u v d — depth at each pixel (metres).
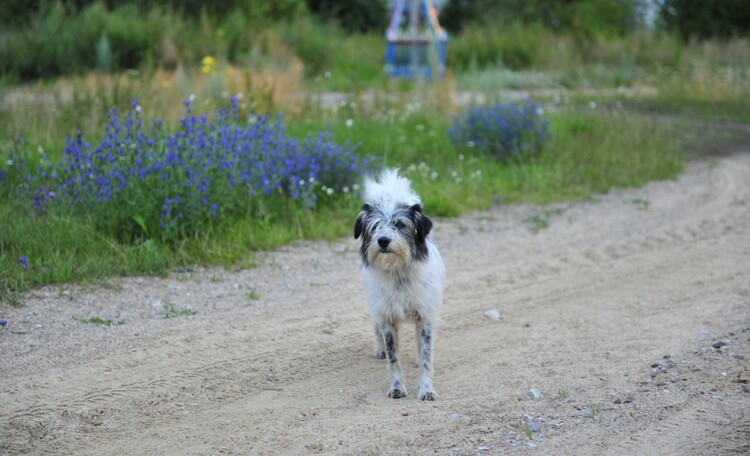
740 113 24.38
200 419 6.21
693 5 41.91
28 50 26.84
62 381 6.64
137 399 6.45
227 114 13.01
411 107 19.44
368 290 6.90
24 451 5.63
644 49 34.75
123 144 10.97
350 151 13.59
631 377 6.83
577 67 31.58
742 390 6.29
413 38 29.86
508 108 17.27
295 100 18.69
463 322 8.52
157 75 20.23
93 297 8.59
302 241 11.23
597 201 14.48
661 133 19.98
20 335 7.49
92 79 19.86
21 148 12.62
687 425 5.80
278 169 12.16
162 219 10.14
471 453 5.57
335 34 33.97
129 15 29.62
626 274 10.21
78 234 9.80
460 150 16.64
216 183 11.06
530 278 10.09
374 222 6.66
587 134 18.88
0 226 9.66
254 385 6.86
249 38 29.84
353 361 7.49
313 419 6.22
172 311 8.38
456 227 12.41
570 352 7.59
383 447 5.70
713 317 8.32
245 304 8.74
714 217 13.23
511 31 35.34
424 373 6.75
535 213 13.46
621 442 5.63
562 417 6.12
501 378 7.01
